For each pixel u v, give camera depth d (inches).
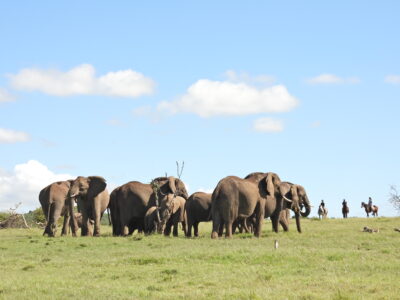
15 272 930.1
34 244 1277.1
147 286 781.9
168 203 1483.8
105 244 1247.5
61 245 1247.5
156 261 974.4
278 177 1471.5
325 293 714.2
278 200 1480.1
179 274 861.2
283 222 1534.2
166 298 706.2
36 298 711.1
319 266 895.7
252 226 1589.6
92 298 706.2
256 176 1435.8
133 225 1577.3
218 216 1364.4
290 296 698.8
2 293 748.0
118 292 741.3
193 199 1489.9
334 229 1528.1
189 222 1491.1
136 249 1151.6
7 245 1266.0
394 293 703.1
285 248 1071.0
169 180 1547.7
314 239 1243.2
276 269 880.3
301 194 1542.8
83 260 1027.9
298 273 852.0
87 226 1583.4
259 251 1029.2
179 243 1224.2
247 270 874.8
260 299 690.2
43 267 973.8
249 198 1369.3
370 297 687.7
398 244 1132.5
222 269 889.5
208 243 1203.2
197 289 756.0
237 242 1208.2
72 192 1547.7
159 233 1470.2
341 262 924.6
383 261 927.7
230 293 721.0
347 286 748.0
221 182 1375.5
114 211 1593.3
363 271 855.7
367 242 1169.4
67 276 872.9
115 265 958.4
